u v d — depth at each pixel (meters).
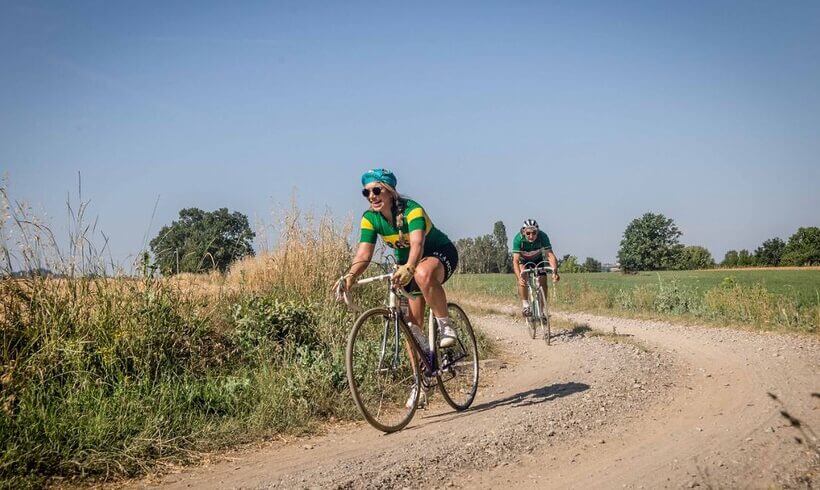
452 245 5.67
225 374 6.16
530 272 10.73
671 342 10.08
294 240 9.09
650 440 4.61
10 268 5.48
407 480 3.81
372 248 5.40
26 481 3.67
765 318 11.91
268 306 7.27
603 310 16.22
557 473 3.94
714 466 3.90
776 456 4.02
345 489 3.66
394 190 5.23
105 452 4.11
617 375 7.06
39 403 4.42
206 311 7.01
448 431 4.94
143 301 6.14
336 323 7.45
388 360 5.36
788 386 6.27
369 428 5.18
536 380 7.17
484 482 3.79
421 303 5.58
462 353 6.15
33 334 5.23
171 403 4.94
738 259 99.75
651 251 89.00
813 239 93.19
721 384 6.61
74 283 5.77
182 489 3.73
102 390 4.87
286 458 4.34
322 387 5.65
